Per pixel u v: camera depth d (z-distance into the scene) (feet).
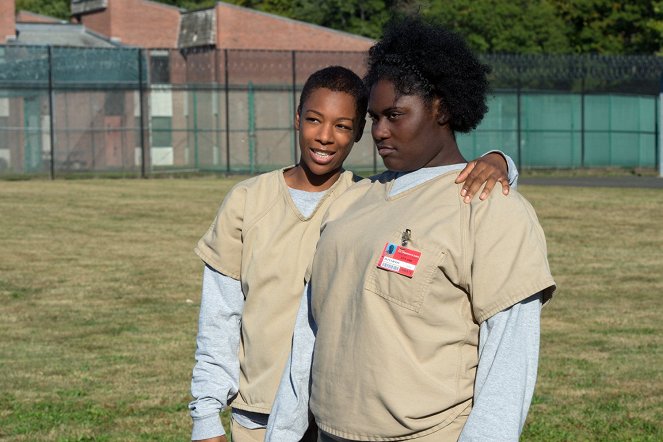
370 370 12.05
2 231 79.77
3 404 31.81
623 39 235.20
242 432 15.92
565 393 32.91
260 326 15.53
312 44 189.78
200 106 160.97
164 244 73.15
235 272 15.90
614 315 47.26
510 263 11.70
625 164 171.63
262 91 160.04
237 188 16.07
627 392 33.12
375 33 226.79
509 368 11.57
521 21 218.18
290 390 13.71
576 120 167.53
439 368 12.01
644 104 173.37
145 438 28.17
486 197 11.99
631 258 66.64
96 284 56.34
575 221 87.86
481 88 12.80
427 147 12.61
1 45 143.33
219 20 185.98
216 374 15.72
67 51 147.13
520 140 162.71
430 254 11.89
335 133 15.55
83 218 89.10
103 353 39.47
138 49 143.02
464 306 12.07
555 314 47.50
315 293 12.99
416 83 12.41
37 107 145.69
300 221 15.61
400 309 11.95
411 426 11.93
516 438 11.35
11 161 143.95
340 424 12.37
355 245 12.41
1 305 50.19
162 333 43.45
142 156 143.84
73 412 30.89
